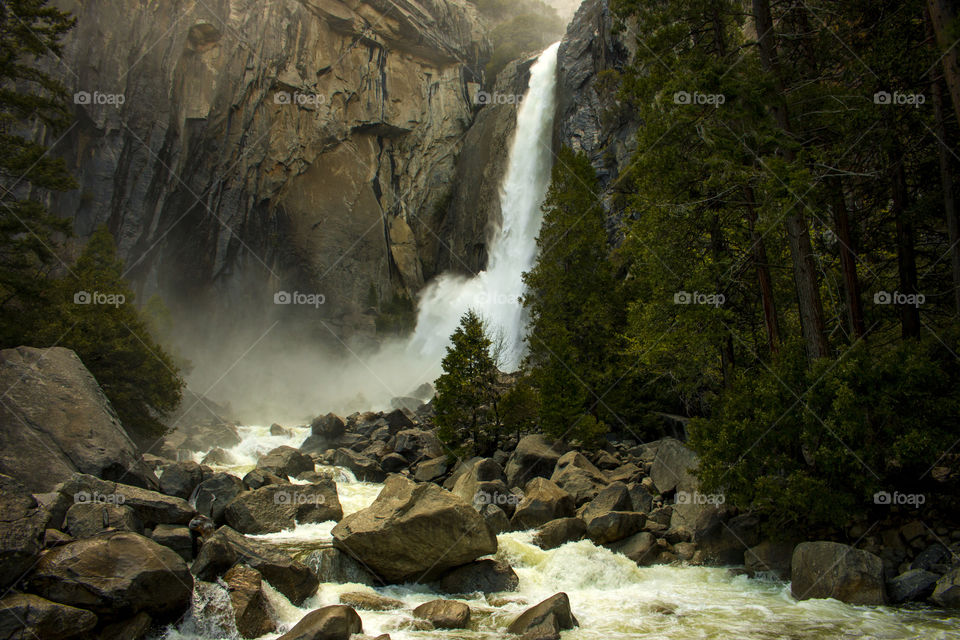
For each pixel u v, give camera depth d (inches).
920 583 452.4
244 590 406.6
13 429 575.8
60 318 978.1
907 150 601.6
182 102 2336.4
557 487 665.6
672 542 599.2
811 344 578.2
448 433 952.9
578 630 413.1
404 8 3038.9
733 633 403.9
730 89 587.2
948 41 452.8
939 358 522.3
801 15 669.9
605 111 1978.3
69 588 350.6
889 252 690.2
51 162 955.3
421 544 490.9
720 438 542.9
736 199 697.0
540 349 1058.7
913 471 530.3
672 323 767.7
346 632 381.4
